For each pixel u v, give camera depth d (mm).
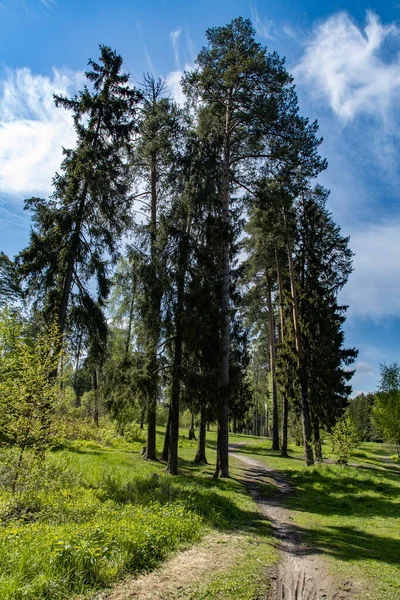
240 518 9664
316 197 23797
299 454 30969
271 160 18750
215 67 17484
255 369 57469
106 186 15727
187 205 15289
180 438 35750
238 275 18625
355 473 17516
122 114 16484
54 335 10930
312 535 8844
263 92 17609
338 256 24266
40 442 9414
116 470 13125
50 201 15320
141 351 14758
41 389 9422
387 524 10016
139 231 15625
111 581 5113
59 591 4512
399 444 39281
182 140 17891
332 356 23844
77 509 7773
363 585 5949
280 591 5535
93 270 16016
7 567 4746
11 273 14852
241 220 18484
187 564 6062
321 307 23688
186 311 14602
